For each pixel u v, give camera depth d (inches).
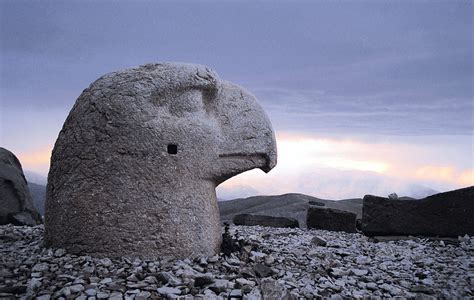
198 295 148.9
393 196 349.4
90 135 179.3
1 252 188.9
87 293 146.1
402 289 178.9
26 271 162.9
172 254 175.8
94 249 174.2
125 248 173.5
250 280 165.5
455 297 172.7
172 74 184.2
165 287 152.6
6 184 338.0
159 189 176.6
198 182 183.2
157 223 175.5
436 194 317.1
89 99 185.8
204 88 188.2
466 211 309.4
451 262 232.1
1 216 330.3
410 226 319.9
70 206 177.8
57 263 169.0
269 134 197.5
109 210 174.6
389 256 238.5
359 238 323.0
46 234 188.7
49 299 142.6
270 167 197.8
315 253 218.2
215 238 187.5
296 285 165.9
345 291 169.9
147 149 177.0
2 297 141.3
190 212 179.9
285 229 342.0
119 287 150.9
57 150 186.7
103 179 175.9
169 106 183.8
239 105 197.2
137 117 178.4
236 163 189.6
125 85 183.5
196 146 182.9
